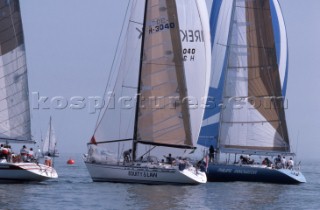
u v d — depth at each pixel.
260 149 135.12
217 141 134.25
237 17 135.38
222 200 99.62
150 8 114.81
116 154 113.50
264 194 110.88
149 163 110.88
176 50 114.62
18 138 105.75
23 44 106.50
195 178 110.19
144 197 96.38
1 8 105.44
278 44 141.50
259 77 135.38
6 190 98.69
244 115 135.25
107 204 89.69
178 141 114.44
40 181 107.25
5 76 105.19
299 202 103.06
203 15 124.06
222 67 135.75
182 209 87.94
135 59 115.69
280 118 135.50
